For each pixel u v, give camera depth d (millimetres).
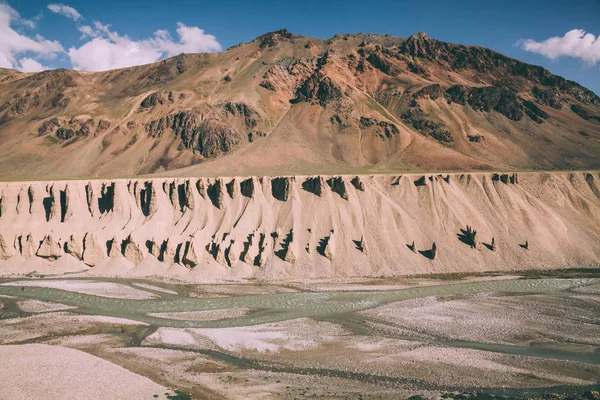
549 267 119562
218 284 107938
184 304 94812
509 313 88938
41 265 117562
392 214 131000
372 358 71125
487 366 68188
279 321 85812
